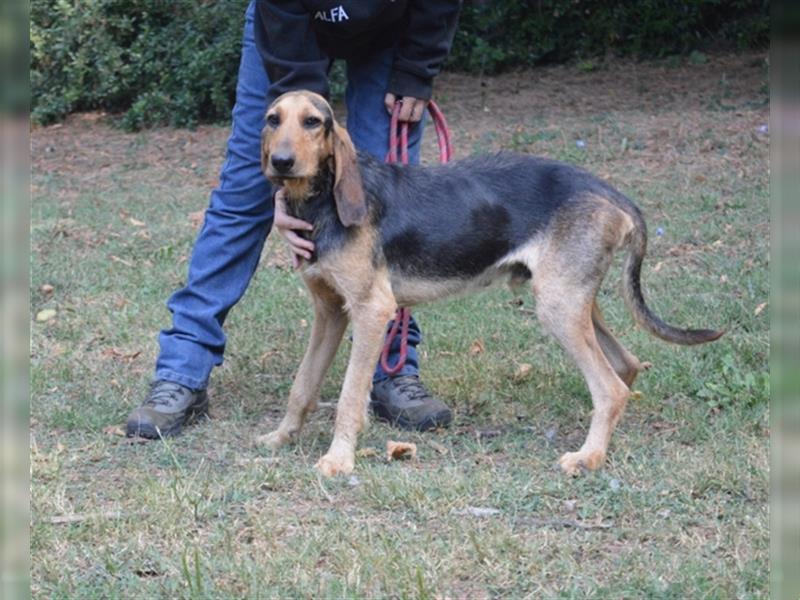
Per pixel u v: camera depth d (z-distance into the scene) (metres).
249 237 6.85
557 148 14.22
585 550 5.01
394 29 6.80
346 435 6.01
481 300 9.11
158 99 16.97
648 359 7.58
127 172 14.70
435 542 5.05
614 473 5.84
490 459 6.14
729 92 16.38
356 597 4.57
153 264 10.43
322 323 6.35
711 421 6.61
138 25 17.48
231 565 4.85
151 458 6.18
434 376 7.46
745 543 5.02
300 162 5.72
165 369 6.69
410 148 7.02
